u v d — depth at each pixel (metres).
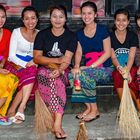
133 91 5.38
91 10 5.30
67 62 5.10
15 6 6.61
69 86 5.79
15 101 5.41
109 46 5.38
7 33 5.51
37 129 5.02
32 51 5.52
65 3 6.66
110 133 5.01
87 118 5.44
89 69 5.28
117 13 5.42
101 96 5.89
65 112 5.86
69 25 6.52
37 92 5.01
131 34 5.54
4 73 5.19
